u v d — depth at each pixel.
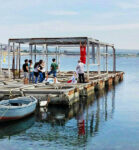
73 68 58.47
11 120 12.55
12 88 17.05
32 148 9.07
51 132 10.94
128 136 10.45
